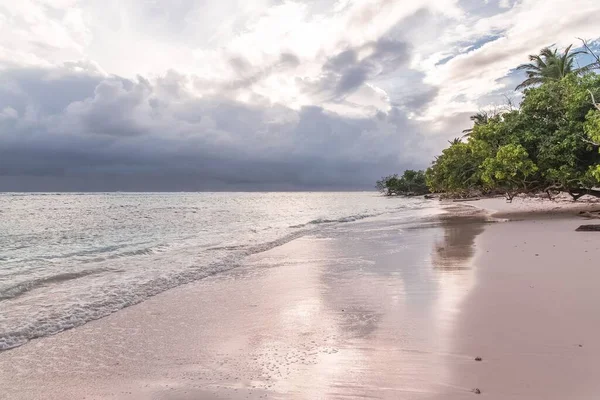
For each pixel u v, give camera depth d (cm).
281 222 3394
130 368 490
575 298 632
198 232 2614
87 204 9581
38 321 701
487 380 388
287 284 935
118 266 1299
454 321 571
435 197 9588
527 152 2344
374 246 1529
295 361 479
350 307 698
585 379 375
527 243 1294
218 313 720
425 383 393
